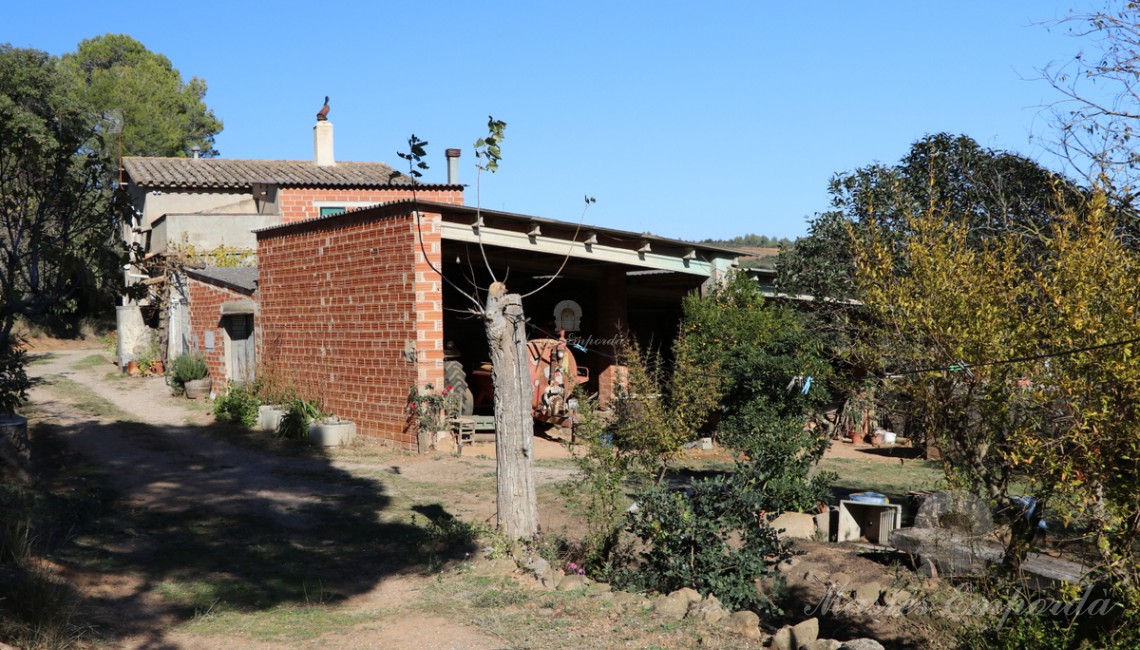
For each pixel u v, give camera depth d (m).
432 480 13.95
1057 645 5.92
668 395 11.80
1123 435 5.50
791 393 13.12
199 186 27.08
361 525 11.16
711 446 18.25
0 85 33.47
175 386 22.53
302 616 7.89
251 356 21.28
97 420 18.50
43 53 36.22
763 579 9.05
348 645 7.21
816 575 9.54
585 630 7.53
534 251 17.48
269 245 20.03
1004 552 6.90
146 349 27.56
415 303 15.84
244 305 20.86
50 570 8.16
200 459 15.05
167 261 23.56
